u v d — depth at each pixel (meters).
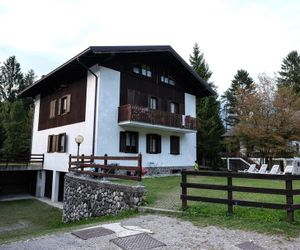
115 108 15.51
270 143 20.19
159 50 16.69
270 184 12.58
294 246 4.60
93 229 5.68
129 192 7.80
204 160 29.75
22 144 27.14
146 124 15.71
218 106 31.36
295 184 13.52
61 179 17.89
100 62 15.09
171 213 6.88
